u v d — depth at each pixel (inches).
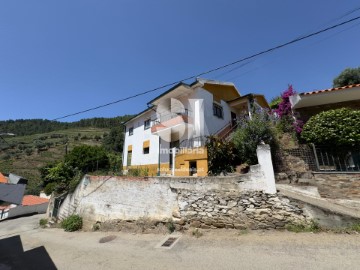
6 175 834.2
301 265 177.9
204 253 228.4
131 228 355.6
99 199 425.1
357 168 280.7
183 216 315.6
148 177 369.7
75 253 288.8
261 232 255.3
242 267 188.7
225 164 411.2
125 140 885.8
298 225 241.9
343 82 789.2
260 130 366.9
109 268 224.2
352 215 222.4
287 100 452.4
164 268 207.3
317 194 278.7
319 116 327.9
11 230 589.0
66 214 537.0
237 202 283.3
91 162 866.8
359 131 285.7
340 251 189.0
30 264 273.9
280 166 334.0
